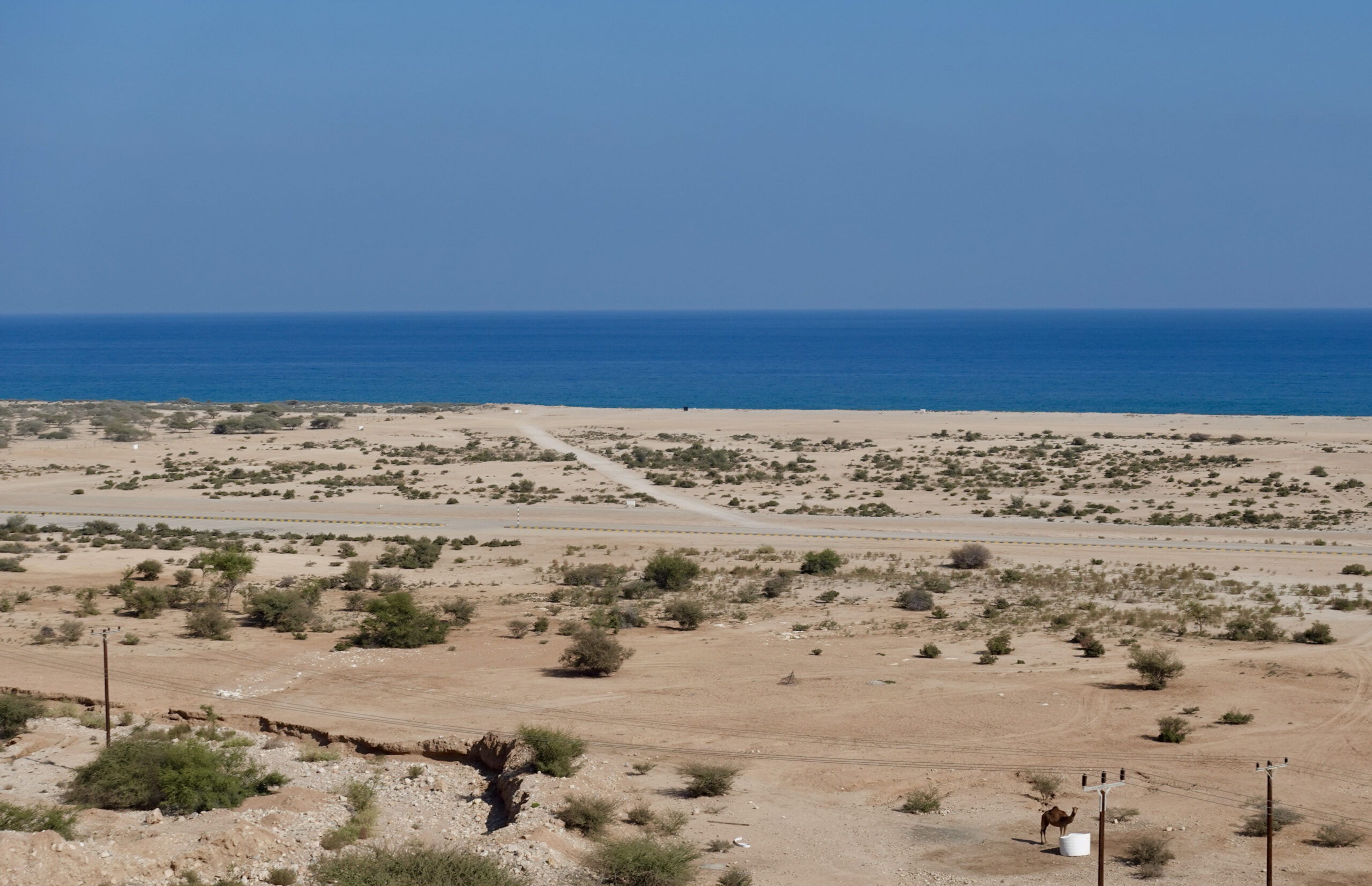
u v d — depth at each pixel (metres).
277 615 56.75
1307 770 35.09
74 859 25.11
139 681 45.03
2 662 47.22
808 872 27.88
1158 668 44.50
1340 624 55.84
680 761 36.72
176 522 88.38
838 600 63.72
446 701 43.59
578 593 65.00
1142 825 30.95
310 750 37.56
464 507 96.56
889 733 39.38
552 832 29.05
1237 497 99.25
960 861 28.62
